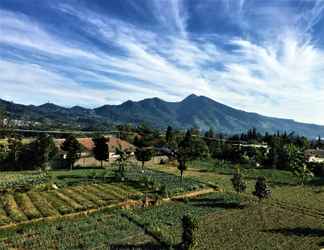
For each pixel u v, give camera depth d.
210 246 44.22
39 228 48.62
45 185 73.44
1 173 93.50
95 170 101.50
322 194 80.31
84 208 58.88
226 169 117.00
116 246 43.12
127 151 123.44
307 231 51.25
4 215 53.47
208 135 193.88
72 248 41.97
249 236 48.34
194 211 60.72
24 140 130.75
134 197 67.75
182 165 93.69
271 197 74.75
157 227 49.97
